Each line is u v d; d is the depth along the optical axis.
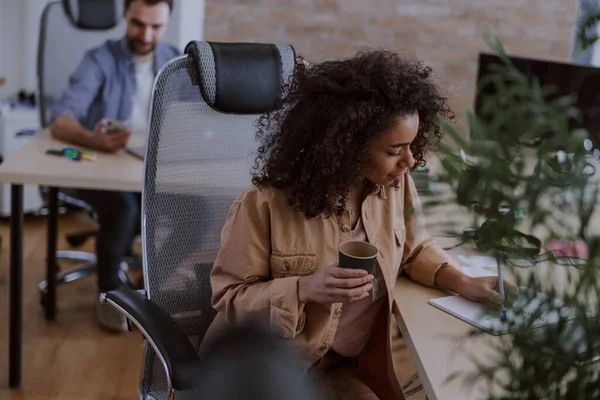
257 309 1.38
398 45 4.17
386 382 1.52
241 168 1.68
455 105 4.23
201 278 1.63
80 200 3.00
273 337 0.56
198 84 1.62
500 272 1.32
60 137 2.80
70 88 3.11
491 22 4.16
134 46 3.28
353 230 1.48
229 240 1.45
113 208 2.94
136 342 2.89
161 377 1.59
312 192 1.37
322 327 1.43
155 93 1.57
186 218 1.62
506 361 0.76
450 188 0.83
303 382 0.54
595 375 0.76
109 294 1.49
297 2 4.10
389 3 4.12
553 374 0.73
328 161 1.31
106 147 2.68
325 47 4.16
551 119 0.78
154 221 1.59
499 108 0.81
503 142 0.78
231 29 4.10
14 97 4.27
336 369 1.58
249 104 1.65
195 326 1.64
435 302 1.46
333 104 1.32
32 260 3.65
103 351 2.79
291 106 1.41
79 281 3.44
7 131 3.89
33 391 2.47
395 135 1.31
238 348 0.55
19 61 4.23
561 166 0.78
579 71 2.39
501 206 0.78
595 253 0.76
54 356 2.72
